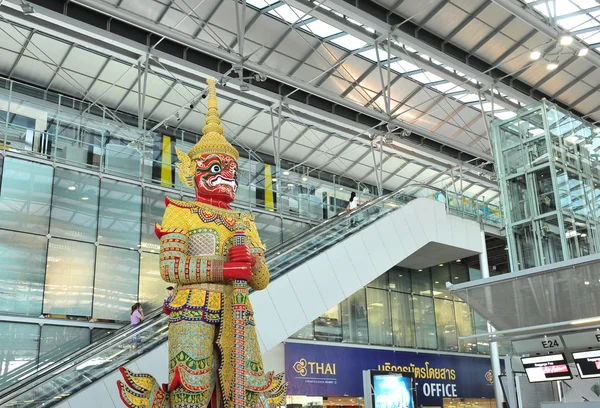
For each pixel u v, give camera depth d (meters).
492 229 24.84
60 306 17.95
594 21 24.17
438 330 28.94
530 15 21.36
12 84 18.69
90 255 18.91
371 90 28.55
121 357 12.59
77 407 11.45
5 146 18.03
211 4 22.75
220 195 9.17
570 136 18.89
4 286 17.14
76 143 19.52
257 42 24.75
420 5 22.81
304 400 22.78
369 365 25.19
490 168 35.91
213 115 9.77
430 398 27.02
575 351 16.75
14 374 16.67
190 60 24.73
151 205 20.62
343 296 17.52
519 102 29.58
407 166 36.34
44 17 21.41
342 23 23.19
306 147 32.94
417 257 24.88
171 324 8.29
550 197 17.50
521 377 17.97
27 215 17.97
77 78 26.11
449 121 31.91
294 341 23.08
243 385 7.97
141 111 23.36
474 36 24.48
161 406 8.02
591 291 14.80
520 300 15.87
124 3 22.16
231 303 8.45
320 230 19.73
